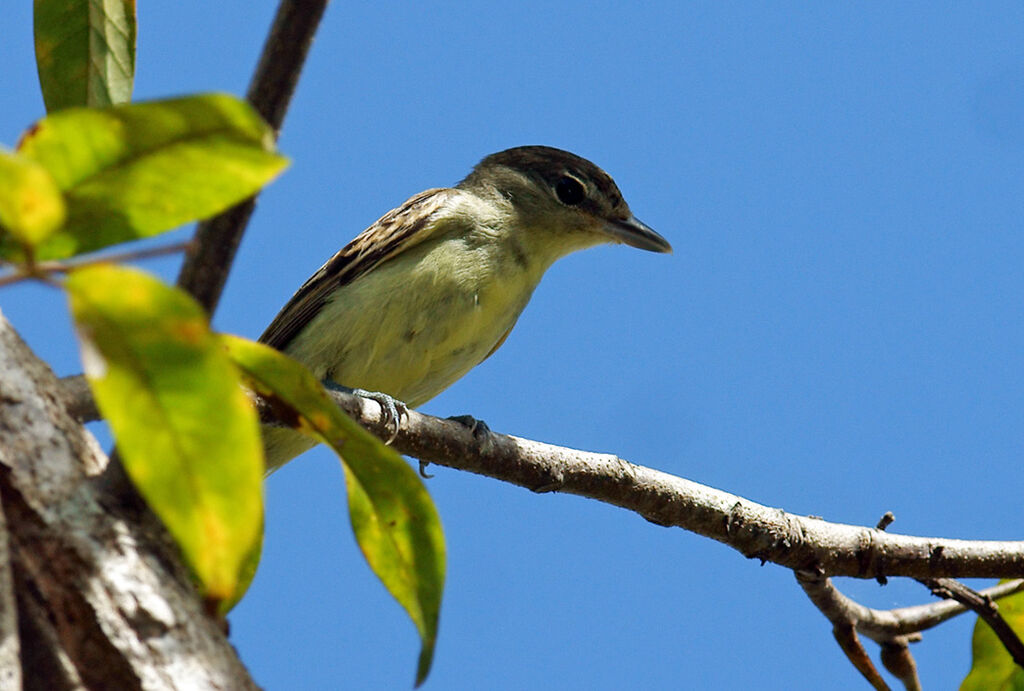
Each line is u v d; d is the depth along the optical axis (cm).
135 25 825
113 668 487
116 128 419
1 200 387
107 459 542
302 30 499
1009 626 1045
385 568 625
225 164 434
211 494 429
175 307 400
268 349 561
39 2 811
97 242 459
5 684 436
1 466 503
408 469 596
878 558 1056
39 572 494
